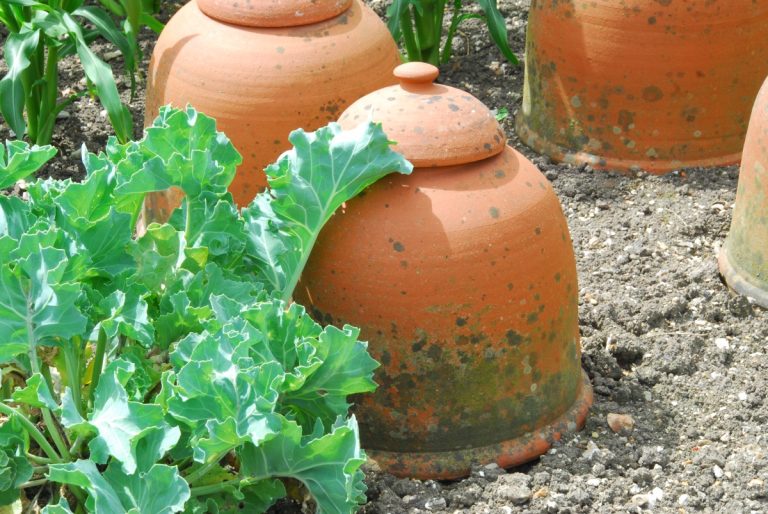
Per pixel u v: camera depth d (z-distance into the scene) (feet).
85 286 10.78
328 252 11.46
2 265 9.96
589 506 11.60
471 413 11.67
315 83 14.17
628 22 16.90
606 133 17.95
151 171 11.05
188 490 9.43
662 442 12.58
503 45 19.92
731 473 12.04
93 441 9.63
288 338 10.64
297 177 11.17
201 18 14.80
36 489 11.05
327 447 10.13
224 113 14.21
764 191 14.52
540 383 11.90
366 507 11.44
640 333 14.62
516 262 11.28
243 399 9.80
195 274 11.27
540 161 18.54
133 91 19.03
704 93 17.35
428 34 21.04
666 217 17.12
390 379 11.52
